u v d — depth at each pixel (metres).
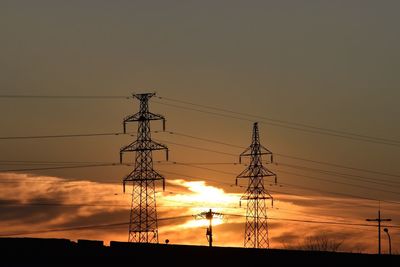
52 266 101.00
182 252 109.88
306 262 120.62
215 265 112.31
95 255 104.00
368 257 125.56
